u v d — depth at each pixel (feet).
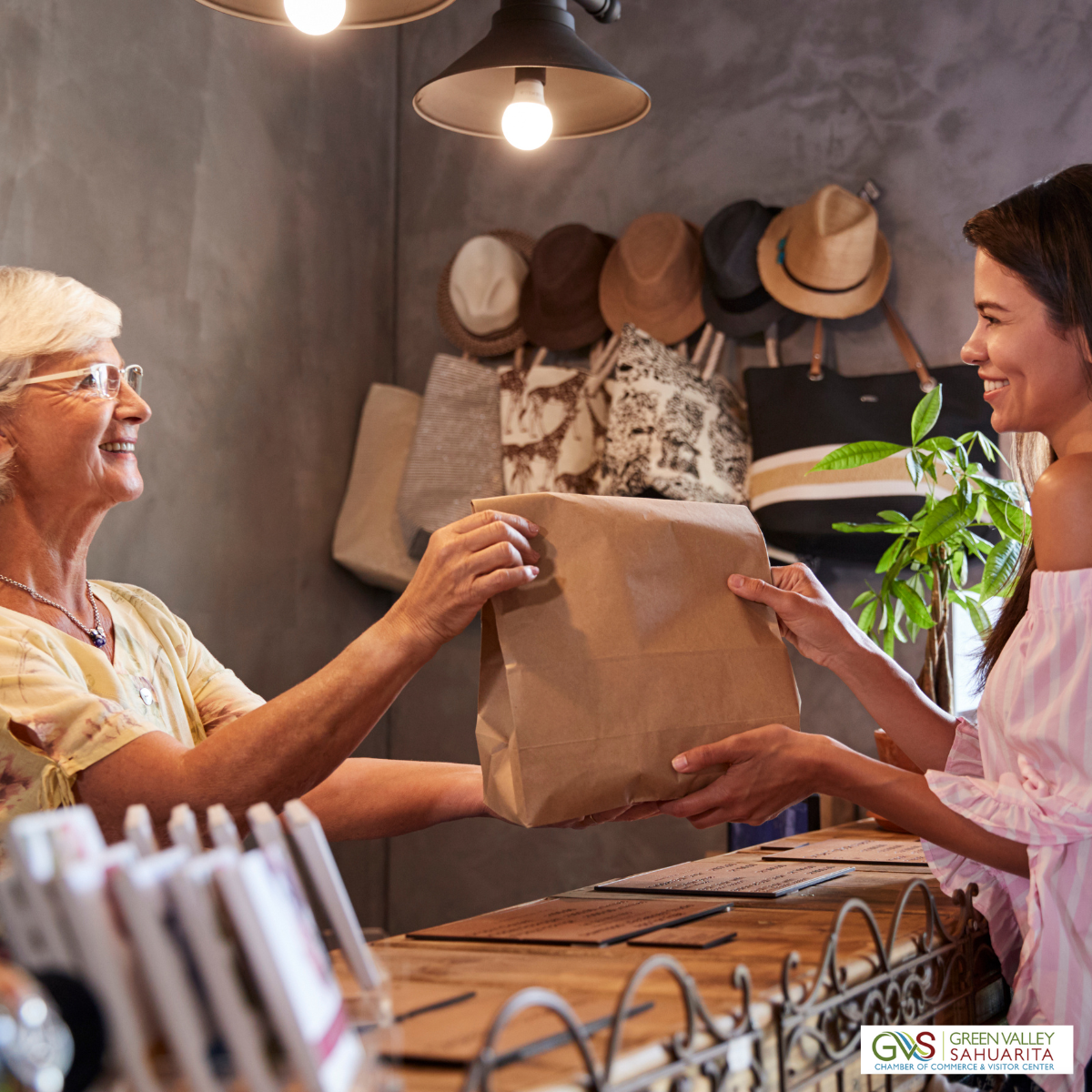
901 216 8.09
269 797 3.58
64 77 7.30
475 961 2.79
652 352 8.07
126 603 4.78
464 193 9.90
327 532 9.32
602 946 2.93
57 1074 1.35
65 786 3.59
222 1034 1.44
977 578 7.43
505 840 9.16
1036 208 3.33
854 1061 2.65
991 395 3.59
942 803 3.31
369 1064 1.69
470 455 8.88
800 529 7.42
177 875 1.45
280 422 8.92
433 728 9.52
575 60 5.28
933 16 8.11
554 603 3.34
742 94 8.77
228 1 5.06
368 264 9.90
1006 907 3.58
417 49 10.23
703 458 7.90
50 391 4.12
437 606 3.38
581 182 9.39
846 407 7.55
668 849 8.54
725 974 2.58
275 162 8.98
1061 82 7.66
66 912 1.41
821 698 8.05
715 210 8.80
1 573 4.19
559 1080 1.82
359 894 9.30
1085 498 3.16
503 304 9.12
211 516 8.25
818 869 4.34
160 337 7.91
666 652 3.43
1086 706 3.05
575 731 3.24
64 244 7.25
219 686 4.95
